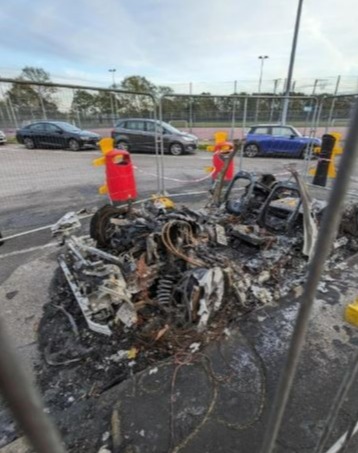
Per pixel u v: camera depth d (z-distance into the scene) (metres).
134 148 11.91
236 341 2.49
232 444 1.74
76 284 2.82
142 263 2.76
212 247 3.83
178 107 12.53
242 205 4.41
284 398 0.75
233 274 2.96
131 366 2.26
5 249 4.29
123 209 3.67
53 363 2.29
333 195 0.56
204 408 1.94
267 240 3.76
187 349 2.40
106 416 1.90
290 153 11.20
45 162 10.20
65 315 2.80
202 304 2.49
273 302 2.97
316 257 0.61
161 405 1.96
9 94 5.31
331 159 6.66
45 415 0.47
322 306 2.93
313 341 2.49
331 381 2.12
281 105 12.34
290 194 4.50
